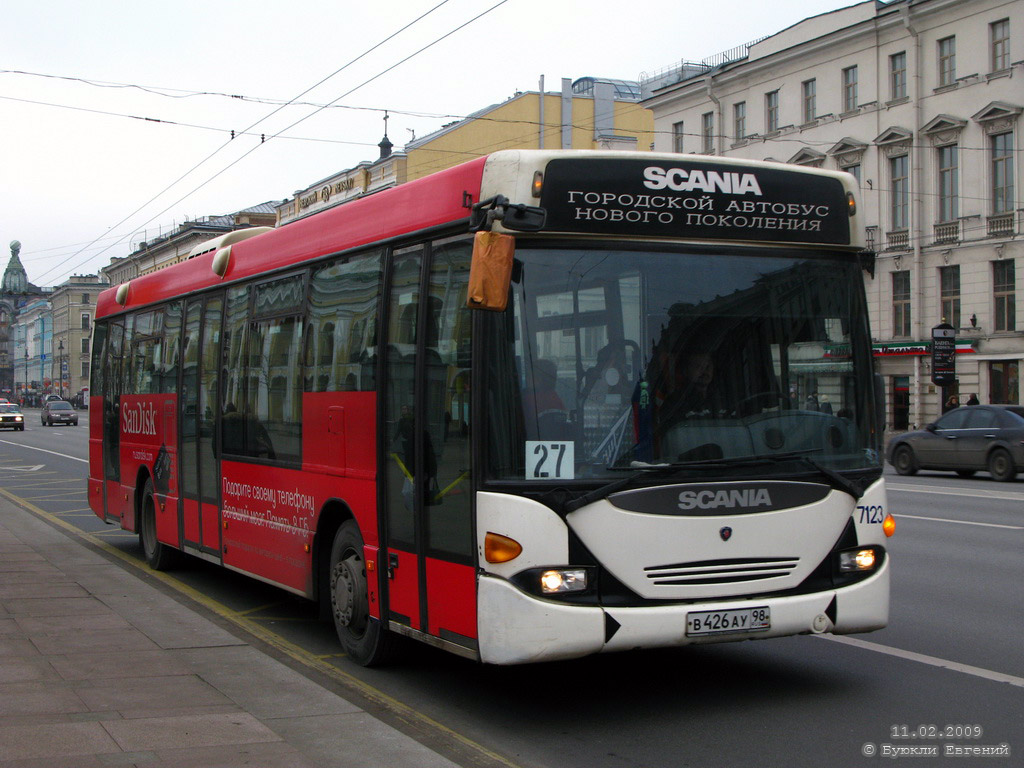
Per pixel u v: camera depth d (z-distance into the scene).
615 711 6.30
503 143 55.19
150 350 11.68
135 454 12.09
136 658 7.27
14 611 8.96
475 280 5.41
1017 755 5.40
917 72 38.88
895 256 40.00
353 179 57.91
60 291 133.25
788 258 6.31
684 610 5.68
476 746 5.58
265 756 5.13
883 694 6.52
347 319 7.36
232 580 11.22
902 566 11.12
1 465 32.50
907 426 40.09
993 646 7.67
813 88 42.66
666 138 49.22
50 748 5.21
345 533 7.36
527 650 5.50
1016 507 16.92
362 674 7.21
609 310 5.86
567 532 5.58
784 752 5.50
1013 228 36.38
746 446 5.97
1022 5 35.62
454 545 5.98
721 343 6.03
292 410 8.12
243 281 9.25
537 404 5.68
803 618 5.93
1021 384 36.34
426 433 6.29
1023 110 35.72
